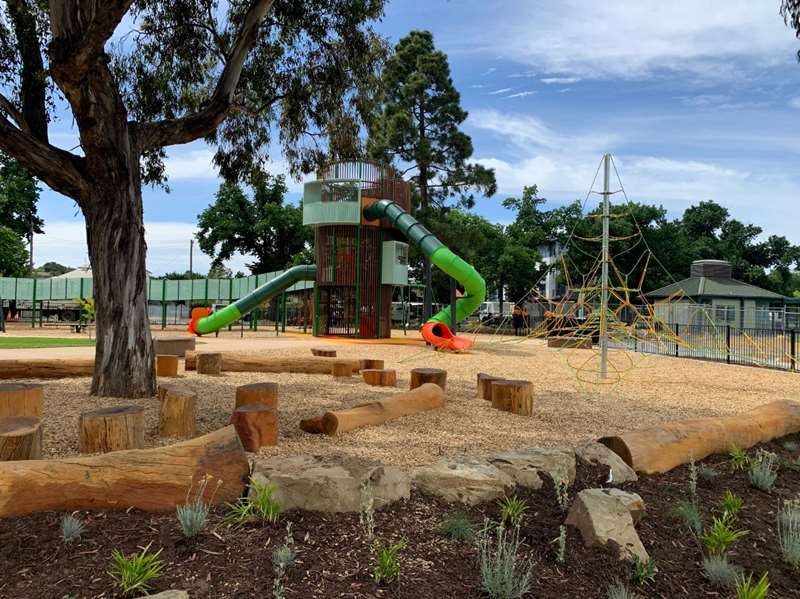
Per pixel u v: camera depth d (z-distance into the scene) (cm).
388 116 3111
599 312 1224
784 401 740
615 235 4316
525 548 357
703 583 343
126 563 282
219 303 4359
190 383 970
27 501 332
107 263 786
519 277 4303
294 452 536
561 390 1057
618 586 328
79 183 768
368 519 348
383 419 685
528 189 4525
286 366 1167
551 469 462
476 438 627
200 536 327
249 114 1179
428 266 2912
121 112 779
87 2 695
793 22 809
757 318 2377
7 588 276
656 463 518
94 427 488
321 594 287
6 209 4862
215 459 379
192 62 1077
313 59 1135
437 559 334
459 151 3216
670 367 1539
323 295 2744
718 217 5628
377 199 2469
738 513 443
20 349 1534
